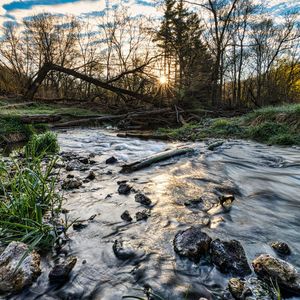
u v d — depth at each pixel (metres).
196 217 3.00
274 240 2.49
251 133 9.59
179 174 5.01
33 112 13.66
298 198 3.76
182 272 1.99
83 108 19.77
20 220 2.51
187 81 19.86
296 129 8.69
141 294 1.77
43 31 28.12
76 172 4.88
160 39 24.16
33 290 1.79
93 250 2.28
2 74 23.88
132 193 3.76
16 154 6.21
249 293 1.71
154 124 16.28
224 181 4.61
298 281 1.78
